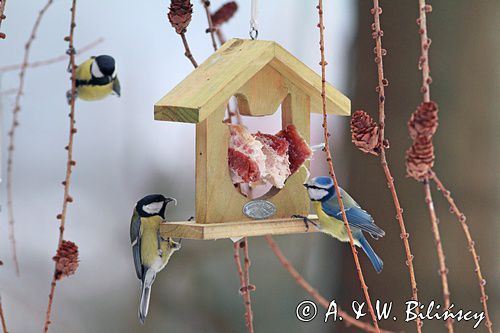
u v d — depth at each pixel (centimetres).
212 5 1450
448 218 1095
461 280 1094
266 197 761
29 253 1512
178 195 1531
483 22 1094
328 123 1341
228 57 738
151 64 1553
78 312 1423
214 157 719
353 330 1170
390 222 1123
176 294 1371
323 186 786
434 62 1100
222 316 1368
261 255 1390
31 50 1566
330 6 1424
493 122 1091
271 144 760
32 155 1611
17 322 1392
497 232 1089
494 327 1088
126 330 1404
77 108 1584
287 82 764
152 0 1562
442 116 1099
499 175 1091
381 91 618
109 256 1512
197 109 675
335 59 1414
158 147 1563
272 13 1448
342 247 1190
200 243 1385
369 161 1142
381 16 1132
